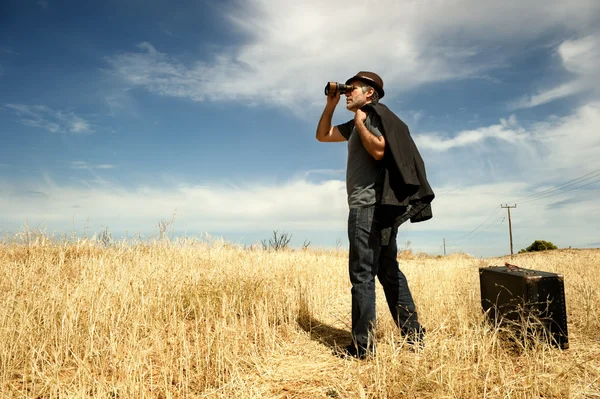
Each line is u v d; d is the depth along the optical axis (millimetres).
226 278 5227
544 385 2607
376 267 3508
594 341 3648
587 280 6586
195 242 7766
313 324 4582
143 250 7266
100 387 2502
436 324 4062
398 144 3252
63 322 3500
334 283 6891
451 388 2484
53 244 7145
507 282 3725
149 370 3000
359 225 3424
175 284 4828
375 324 3406
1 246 6941
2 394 2559
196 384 2855
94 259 6094
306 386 2848
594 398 2525
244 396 2650
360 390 2586
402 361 2945
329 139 4098
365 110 3479
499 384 2697
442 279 7398
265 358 3363
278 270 6598
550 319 3395
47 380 2641
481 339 3254
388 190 3242
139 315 3898
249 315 4547
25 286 4867
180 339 3418
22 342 3184
